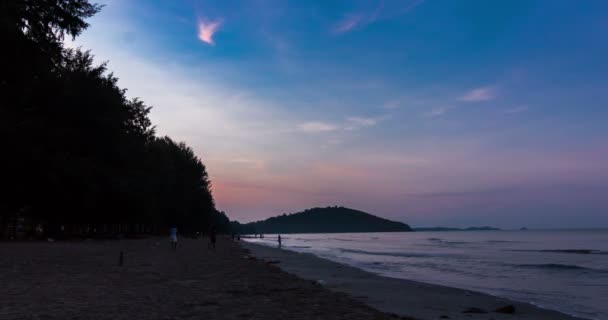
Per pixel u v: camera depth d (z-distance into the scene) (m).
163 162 84.50
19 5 25.28
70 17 28.00
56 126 38.16
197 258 27.41
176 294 11.95
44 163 36.81
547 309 15.66
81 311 9.11
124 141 48.94
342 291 18.56
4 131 31.38
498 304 16.16
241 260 27.38
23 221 58.78
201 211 120.88
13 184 37.41
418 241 126.56
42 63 29.09
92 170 43.75
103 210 54.41
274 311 9.91
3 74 29.14
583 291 22.42
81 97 40.16
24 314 8.65
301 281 16.83
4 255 22.58
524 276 29.75
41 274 15.34
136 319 8.52
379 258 47.31
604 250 69.31
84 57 46.72
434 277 28.59
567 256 53.22
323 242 118.94
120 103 47.88
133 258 25.06
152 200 66.94
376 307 14.70
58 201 43.44
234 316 9.15
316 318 9.27
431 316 13.01
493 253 59.94
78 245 37.25
